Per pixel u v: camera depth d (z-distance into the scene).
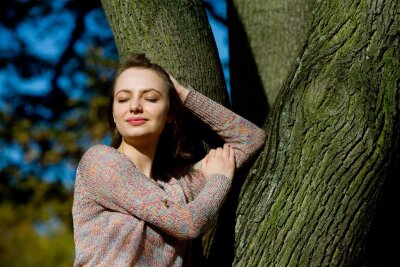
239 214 2.74
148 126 2.67
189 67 2.94
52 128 7.71
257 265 2.63
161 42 2.94
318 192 2.59
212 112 2.86
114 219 2.58
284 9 3.85
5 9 6.55
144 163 2.77
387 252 4.93
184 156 2.89
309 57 2.78
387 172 2.64
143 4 2.97
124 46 2.99
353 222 2.60
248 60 3.83
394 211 4.62
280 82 3.75
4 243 13.94
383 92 2.64
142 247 2.57
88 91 7.30
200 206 2.56
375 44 2.66
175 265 2.65
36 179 8.18
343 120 2.61
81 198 2.65
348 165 2.58
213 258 2.78
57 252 13.82
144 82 2.67
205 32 3.04
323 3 2.85
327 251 2.59
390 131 2.63
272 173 2.70
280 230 2.62
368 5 2.70
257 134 2.85
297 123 2.69
